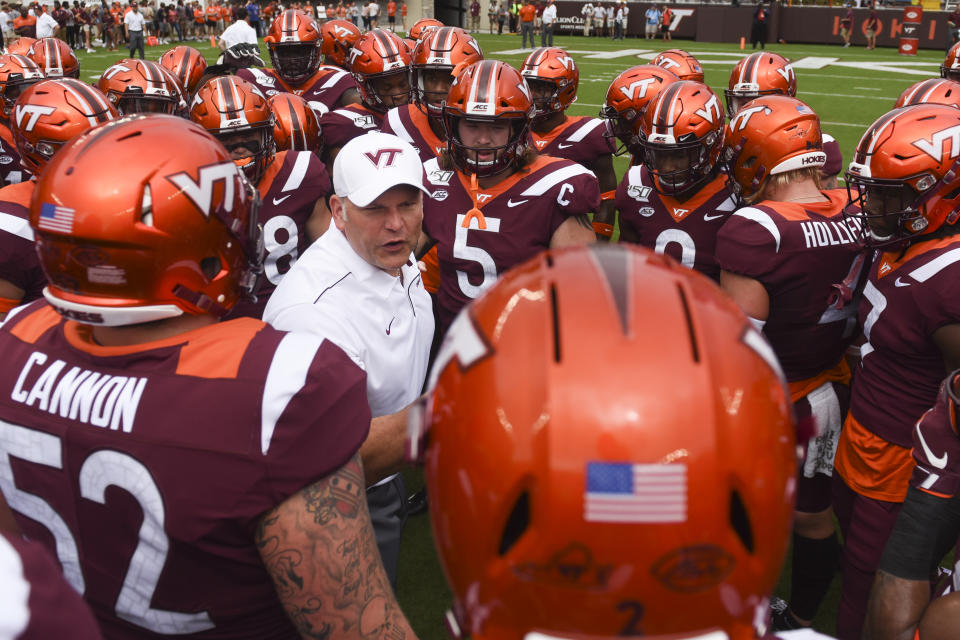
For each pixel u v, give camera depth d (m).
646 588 0.62
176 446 1.02
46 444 1.08
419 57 3.67
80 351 1.11
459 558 0.69
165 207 1.03
